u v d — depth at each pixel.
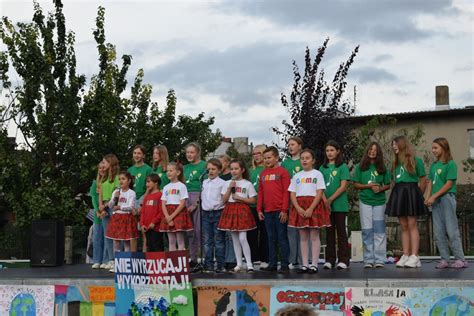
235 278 7.09
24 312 7.65
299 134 14.66
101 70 17.69
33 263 9.86
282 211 8.03
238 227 8.06
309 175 8.02
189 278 7.09
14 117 17.16
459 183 25.47
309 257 8.52
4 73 17.27
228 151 28.30
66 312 7.54
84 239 19.23
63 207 16.25
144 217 8.70
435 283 6.51
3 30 17.09
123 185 8.99
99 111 17.16
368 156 8.70
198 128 19.69
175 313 7.10
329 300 6.70
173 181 8.55
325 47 14.80
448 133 25.66
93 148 17.08
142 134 18.38
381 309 6.59
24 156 17.34
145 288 7.23
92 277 7.70
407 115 25.73
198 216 8.98
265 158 8.32
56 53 17.52
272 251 8.23
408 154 8.28
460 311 6.43
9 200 16.88
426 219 17.69
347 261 8.36
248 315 6.91
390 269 8.02
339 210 8.41
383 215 8.68
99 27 17.81
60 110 16.91
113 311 7.41
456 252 8.13
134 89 18.84
